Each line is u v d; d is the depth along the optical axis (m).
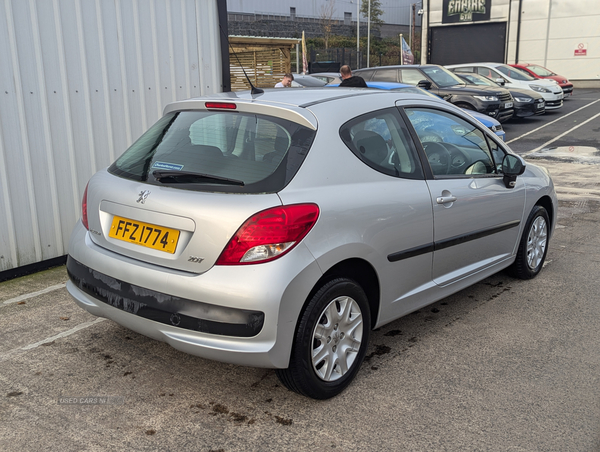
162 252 2.62
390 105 3.36
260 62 21.41
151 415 2.74
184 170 2.73
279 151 2.70
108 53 5.21
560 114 18.84
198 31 6.06
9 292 4.38
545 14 31.58
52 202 4.92
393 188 3.09
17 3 4.47
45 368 3.18
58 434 2.58
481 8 33.34
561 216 6.94
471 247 3.77
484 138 4.09
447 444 2.52
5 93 4.47
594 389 2.99
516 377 3.11
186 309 2.51
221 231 2.46
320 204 2.65
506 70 19.06
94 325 3.76
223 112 2.99
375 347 3.48
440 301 4.26
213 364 3.26
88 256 2.92
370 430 2.62
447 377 3.11
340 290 2.78
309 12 62.00
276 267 2.46
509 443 2.52
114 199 2.84
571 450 2.47
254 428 2.64
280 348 2.53
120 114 5.38
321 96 3.13
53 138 4.86
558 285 4.59
